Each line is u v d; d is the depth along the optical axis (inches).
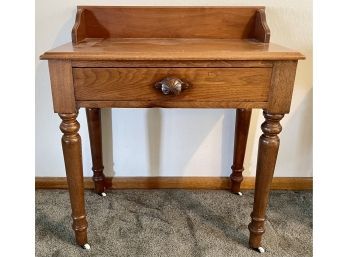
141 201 45.6
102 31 39.7
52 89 28.9
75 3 40.5
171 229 39.6
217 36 40.3
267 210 43.7
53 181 48.8
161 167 48.8
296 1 40.5
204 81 28.8
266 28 36.6
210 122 46.4
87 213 42.5
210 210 43.5
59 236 38.3
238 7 39.3
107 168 48.9
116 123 46.3
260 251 35.8
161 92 29.0
